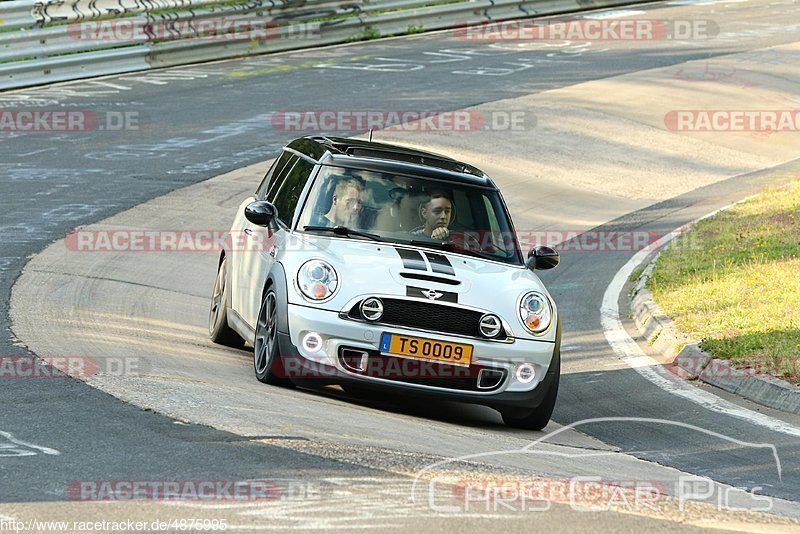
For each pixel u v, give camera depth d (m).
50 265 42.94
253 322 31.20
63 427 22.75
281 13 102.94
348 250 29.36
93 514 17.91
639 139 81.69
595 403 33.59
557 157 76.12
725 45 112.94
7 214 51.47
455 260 29.83
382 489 20.20
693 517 20.59
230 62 97.12
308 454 21.98
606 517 19.88
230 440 22.50
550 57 105.38
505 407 28.47
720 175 76.38
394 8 113.50
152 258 47.12
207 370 29.80
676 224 63.56
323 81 90.44
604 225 63.59
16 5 82.00
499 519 19.08
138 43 91.19
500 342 28.06
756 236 56.47
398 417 27.66
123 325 34.97
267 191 34.97
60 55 85.56
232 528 17.61
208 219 54.94
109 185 58.94
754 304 43.38
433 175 31.98
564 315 46.28
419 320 27.81
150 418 23.77
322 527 17.89
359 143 34.16
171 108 78.69
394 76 93.88
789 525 20.84
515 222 63.00
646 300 46.16
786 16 130.62
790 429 30.80
